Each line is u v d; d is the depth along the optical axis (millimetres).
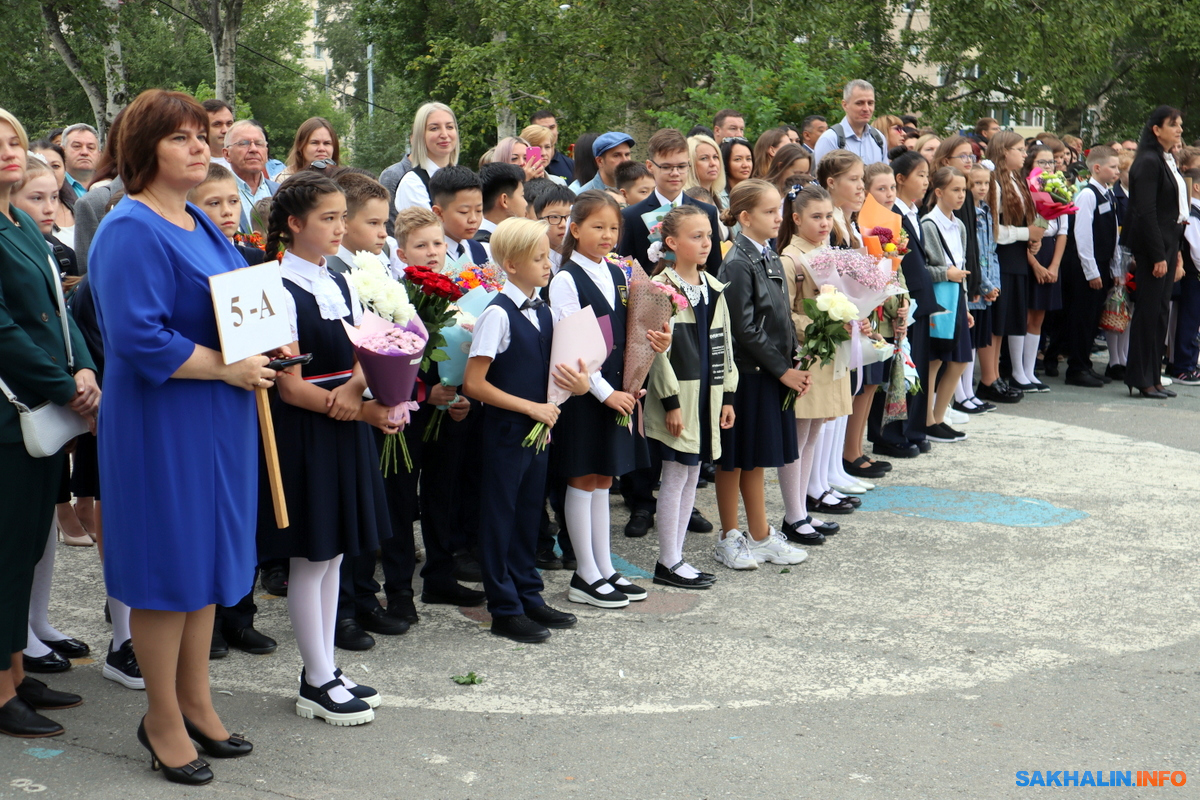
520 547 4477
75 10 22688
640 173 6188
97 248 2990
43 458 3482
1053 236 9430
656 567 5148
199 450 3041
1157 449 7762
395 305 3732
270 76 44812
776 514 6305
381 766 3279
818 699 3822
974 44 20188
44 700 3600
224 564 3119
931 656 4230
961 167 7988
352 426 3619
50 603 4746
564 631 4484
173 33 42344
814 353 5375
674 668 4098
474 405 4906
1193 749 3465
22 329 3424
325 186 3602
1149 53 27094
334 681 3625
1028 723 3641
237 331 3031
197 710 3293
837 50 16062
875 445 7578
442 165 6297
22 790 3068
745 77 11508
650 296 4547
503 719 3633
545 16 20656
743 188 5266
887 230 6387
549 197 5348
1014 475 7066
